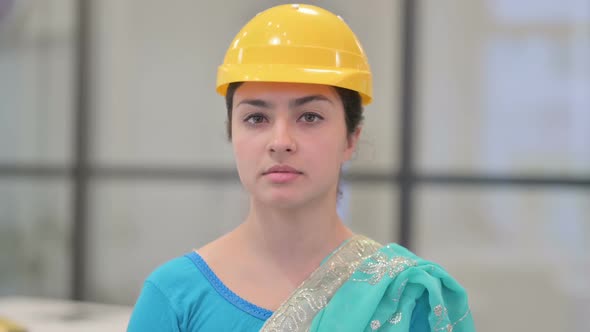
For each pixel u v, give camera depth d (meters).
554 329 3.04
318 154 1.00
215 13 3.66
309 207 1.07
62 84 4.00
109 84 3.91
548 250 3.05
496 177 3.13
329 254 1.09
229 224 3.65
